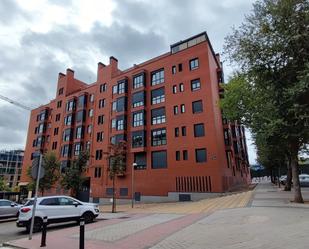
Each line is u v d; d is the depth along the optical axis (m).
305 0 14.13
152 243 8.72
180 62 36.38
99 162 43.16
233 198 23.55
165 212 18.34
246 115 20.56
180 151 33.28
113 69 46.25
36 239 10.79
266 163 49.56
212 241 8.13
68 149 49.53
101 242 9.52
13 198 40.31
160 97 37.56
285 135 15.12
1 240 11.87
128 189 37.50
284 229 8.69
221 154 32.25
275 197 20.56
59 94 56.66
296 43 14.35
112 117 43.31
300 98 14.02
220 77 37.62
